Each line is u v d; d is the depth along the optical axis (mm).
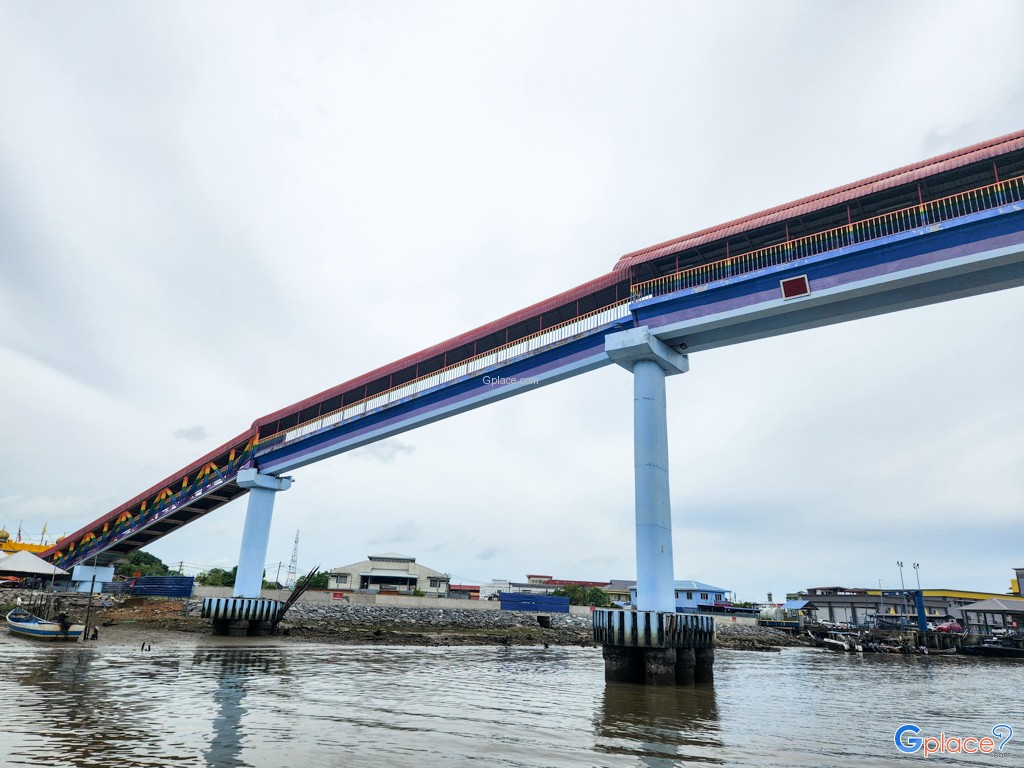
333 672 26344
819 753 14297
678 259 29391
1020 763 14219
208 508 55188
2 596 50906
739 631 72750
